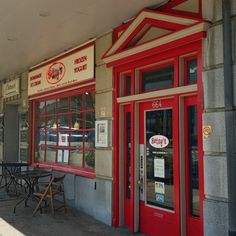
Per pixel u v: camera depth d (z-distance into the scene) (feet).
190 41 16.40
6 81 38.81
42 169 29.86
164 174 18.70
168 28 17.69
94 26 21.86
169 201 18.31
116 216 21.09
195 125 17.17
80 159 26.37
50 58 29.68
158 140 19.16
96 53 23.72
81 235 19.36
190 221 17.11
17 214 23.81
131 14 19.99
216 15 15.30
